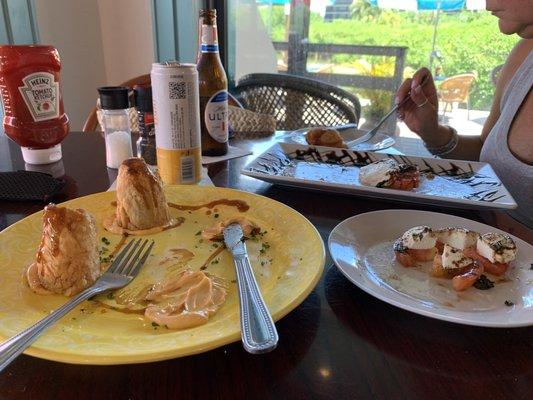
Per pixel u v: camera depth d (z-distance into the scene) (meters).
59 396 0.33
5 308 0.41
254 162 0.85
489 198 0.73
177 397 0.33
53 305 0.43
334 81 2.61
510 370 0.37
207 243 0.58
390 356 0.38
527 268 0.51
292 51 2.55
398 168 0.81
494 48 2.25
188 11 2.43
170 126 0.74
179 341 0.34
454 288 0.47
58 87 0.93
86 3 2.34
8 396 0.33
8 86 0.86
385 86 2.54
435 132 1.18
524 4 0.97
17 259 0.50
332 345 0.40
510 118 1.08
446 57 2.36
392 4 2.34
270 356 0.38
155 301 0.44
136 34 2.43
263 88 1.90
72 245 0.44
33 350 0.33
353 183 0.81
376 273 0.50
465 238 0.54
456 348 0.39
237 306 0.43
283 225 0.60
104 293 0.45
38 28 2.06
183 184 0.77
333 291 0.48
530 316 0.41
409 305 0.41
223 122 0.97
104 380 0.35
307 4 2.42
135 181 0.60
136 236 0.60
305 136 1.15
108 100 0.85
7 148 1.09
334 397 0.34
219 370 0.36
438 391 0.34
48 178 0.81
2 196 0.73
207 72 0.91
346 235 0.57
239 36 2.47
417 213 0.64
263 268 0.50
